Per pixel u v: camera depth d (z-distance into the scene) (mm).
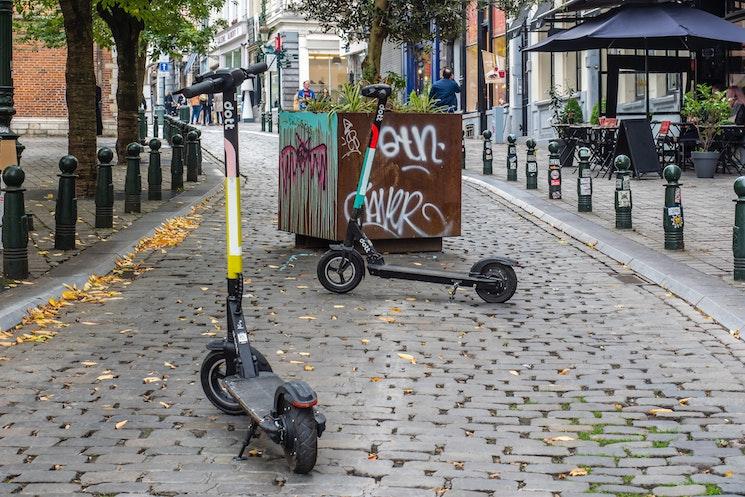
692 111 19422
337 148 11109
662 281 9750
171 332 7938
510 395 6402
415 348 7527
